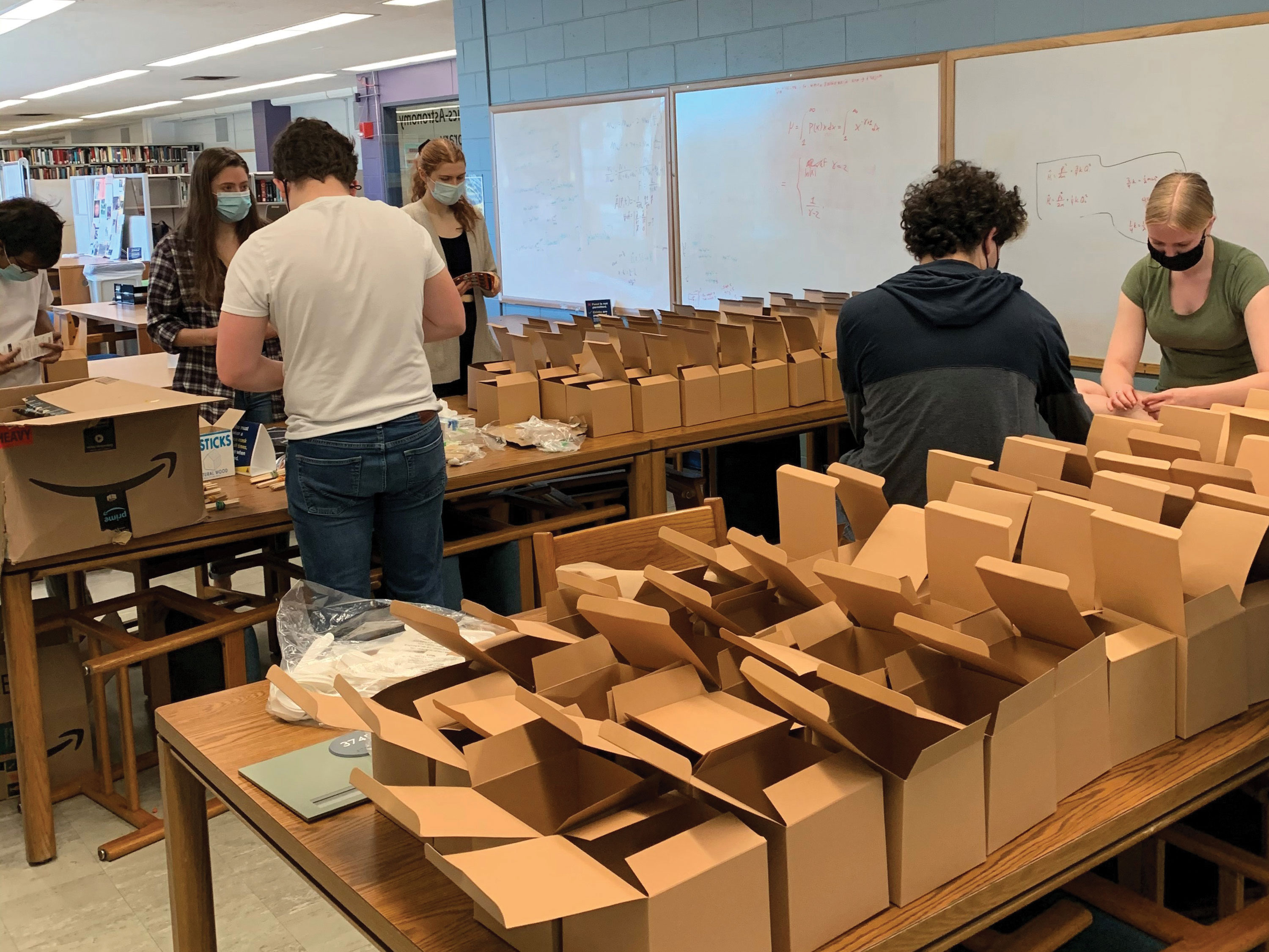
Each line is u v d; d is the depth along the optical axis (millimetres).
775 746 1007
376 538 3139
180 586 4375
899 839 937
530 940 909
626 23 5781
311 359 2373
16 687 2410
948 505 1300
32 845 2475
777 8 5027
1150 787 1125
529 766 1024
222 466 2875
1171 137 3854
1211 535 1298
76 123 20062
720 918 834
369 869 1071
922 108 4562
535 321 3660
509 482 2889
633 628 1114
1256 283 2557
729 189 5473
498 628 1557
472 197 7117
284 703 1421
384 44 10477
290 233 2338
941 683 1102
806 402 3562
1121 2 3900
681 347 3373
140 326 6684
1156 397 2471
